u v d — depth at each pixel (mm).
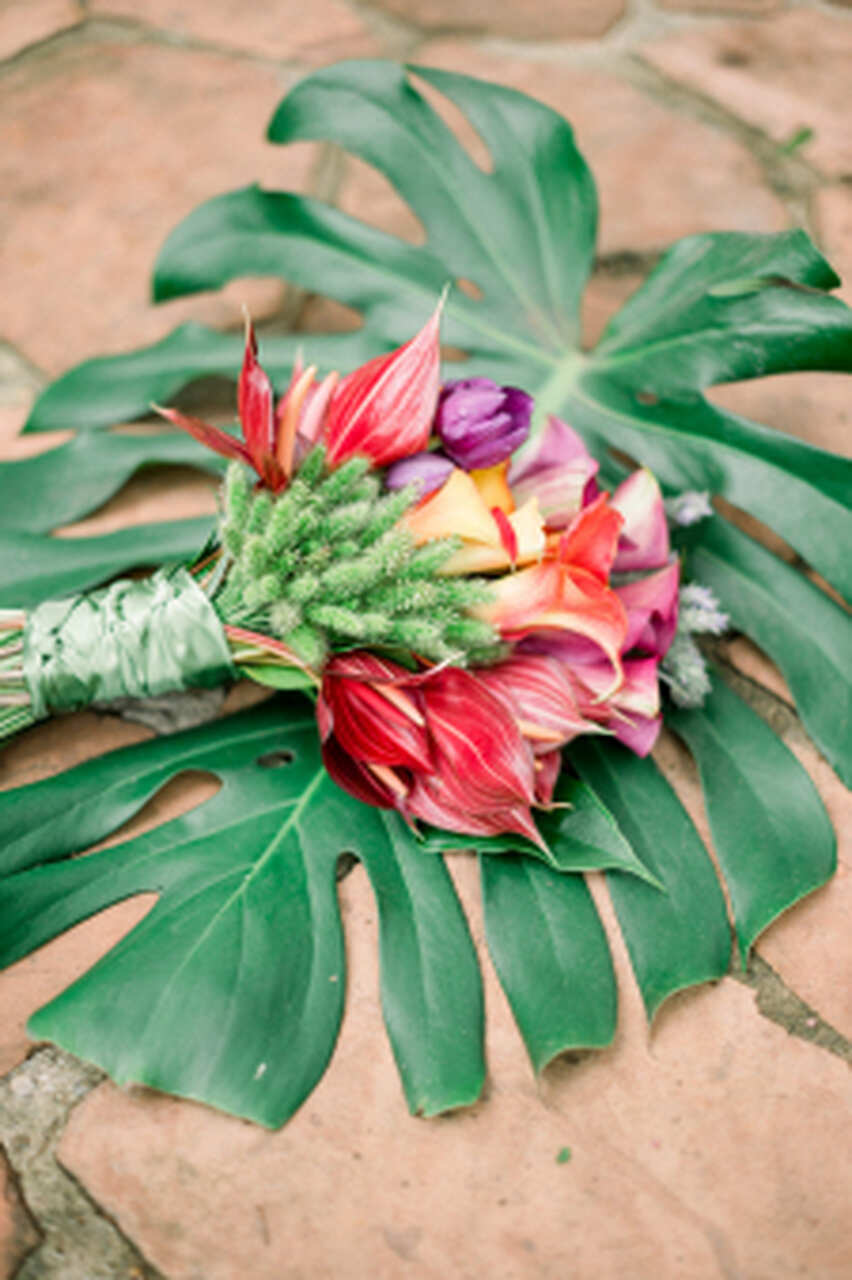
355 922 1152
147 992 1076
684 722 1211
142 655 1129
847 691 1220
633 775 1185
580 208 1382
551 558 1071
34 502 1280
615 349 1333
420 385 1083
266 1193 1062
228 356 1350
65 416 1326
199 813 1152
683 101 1692
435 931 1119
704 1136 1095
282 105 1364
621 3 1863
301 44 1745
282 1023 1082
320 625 1082
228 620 1120
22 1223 1053
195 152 1604
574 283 1371
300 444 1099
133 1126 1079
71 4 1771
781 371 1273
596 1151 1086
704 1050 1123
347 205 1570
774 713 1269
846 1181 1086
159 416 1390
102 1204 1058
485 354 1343
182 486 1343
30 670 1135
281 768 1176
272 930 1105
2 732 1169
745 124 1666
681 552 1261
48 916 1112
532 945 1115
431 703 1074
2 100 1639
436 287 1361
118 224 1537
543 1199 1069
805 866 1160
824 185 1606
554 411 1312
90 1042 1062
